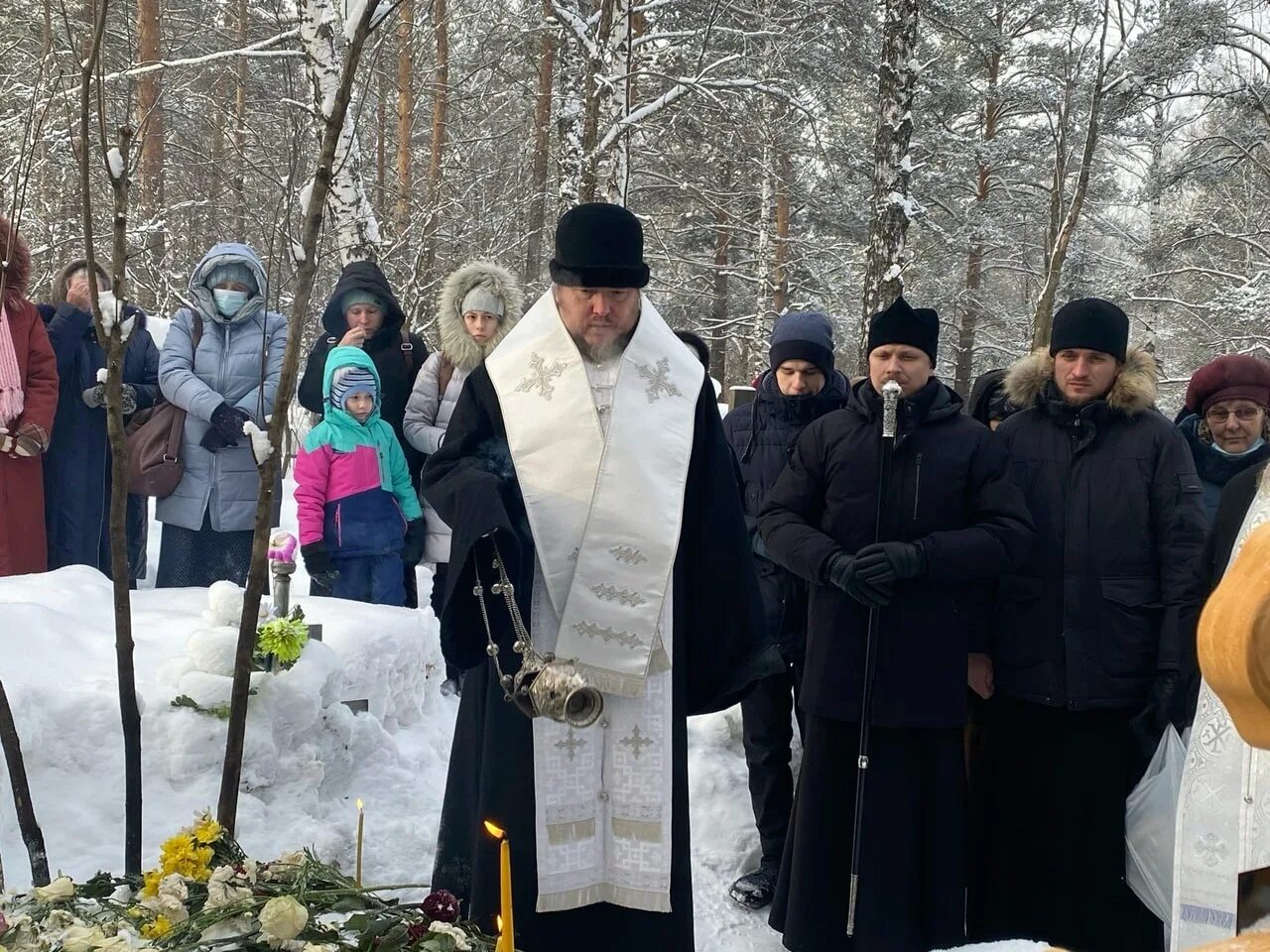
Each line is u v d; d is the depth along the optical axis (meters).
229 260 4.41
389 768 3.14
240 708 1.81
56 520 4.45
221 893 1.57
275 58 7.68
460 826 2.27
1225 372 3.28
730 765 3.81
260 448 1.73
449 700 4.11
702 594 2.25
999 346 22.28
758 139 14.14
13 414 3.99
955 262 21.25
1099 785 2.76
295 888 1.65
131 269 9.62
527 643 1.99
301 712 2.79
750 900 3.22
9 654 2.72
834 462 2.87
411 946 1.55
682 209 19.69
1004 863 2.86
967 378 22.27
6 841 2.35
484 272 4.53
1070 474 2.84
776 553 2.87
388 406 4.59
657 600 2.11
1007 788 2.87
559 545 2.11
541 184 15.33
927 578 2.66
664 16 12.22
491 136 16.33
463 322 4.52
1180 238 17.16
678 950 2.18
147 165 8.94
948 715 2.71
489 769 2.15
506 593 2.00
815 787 2.84
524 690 1.92
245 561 4.45
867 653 2.72
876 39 12.62
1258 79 13.83
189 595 3.78
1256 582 0.48
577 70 12.32
